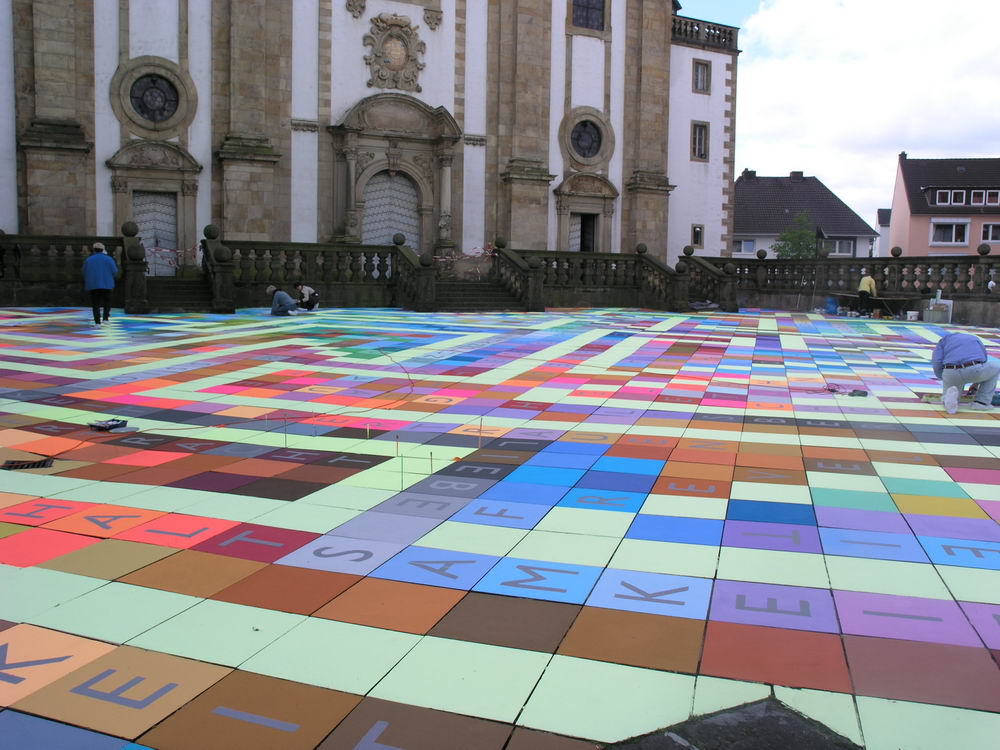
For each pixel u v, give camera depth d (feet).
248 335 52.24
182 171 85.20
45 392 33.19
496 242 85.40
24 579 14.65
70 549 16.14
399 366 41.11
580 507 19.06
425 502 19.33
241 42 86.28
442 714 10.57
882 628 13.04
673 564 15.61
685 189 114.32
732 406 32.22
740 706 10.80
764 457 24.06
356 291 79.36
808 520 18.29
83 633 12.62
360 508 18.85
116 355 42.88
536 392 34.81
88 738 9.95
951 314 76.64
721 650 12.28
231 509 18.71
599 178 106.01
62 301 70.95
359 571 15.16
